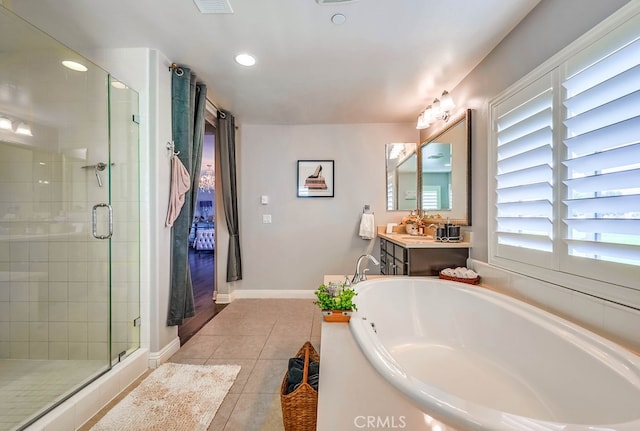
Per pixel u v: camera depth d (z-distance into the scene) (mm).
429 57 2197
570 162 1390
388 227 3660
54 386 1630
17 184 2025
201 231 8180
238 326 2865
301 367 1615
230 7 1653
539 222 1612
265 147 3852
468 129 2402
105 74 2004
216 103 3143
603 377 1083
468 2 1611
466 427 791
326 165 3836
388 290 2252
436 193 3107
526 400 1402
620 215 1204
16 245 2012
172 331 2314
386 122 3773
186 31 1896
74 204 2031
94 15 1736
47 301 2004
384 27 1837
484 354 1798
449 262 2484
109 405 1648
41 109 2012
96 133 2033
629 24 1134
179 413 1568
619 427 749
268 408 1625
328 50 2107
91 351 1953
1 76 1987
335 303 1628
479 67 2291
